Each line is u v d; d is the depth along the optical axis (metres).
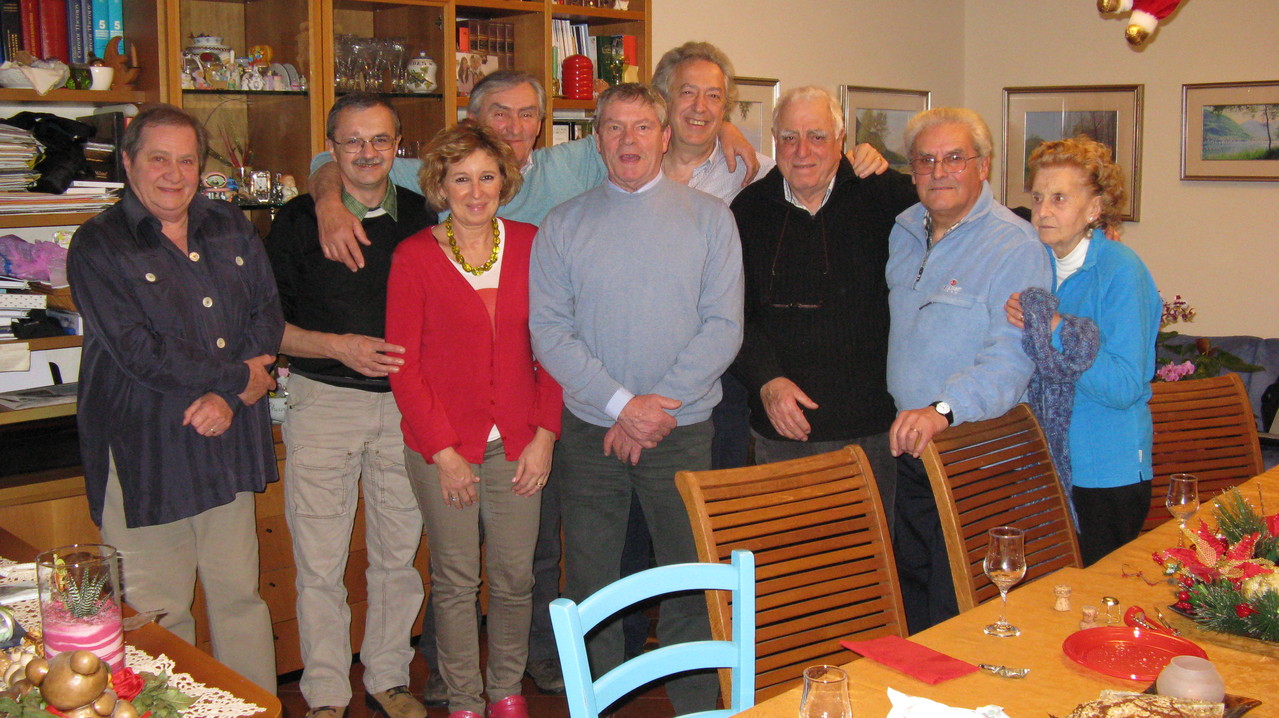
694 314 2.36
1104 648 1.45
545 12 3.38
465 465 2.35
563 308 2.39
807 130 2.44
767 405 2.48
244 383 2.31
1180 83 5.07
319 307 2.53
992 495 2.14
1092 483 2.30
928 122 2.34
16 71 2.54
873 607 1.94
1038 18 5.48
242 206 2.94
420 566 3.18
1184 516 1.83
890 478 2.61
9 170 2.54
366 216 2.55
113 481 2.26
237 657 2.46
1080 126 5.40
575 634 1.33
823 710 1.16
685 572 1.51
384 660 2.71
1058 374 2.19
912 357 2.40
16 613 1.60
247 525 2.44
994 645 1.50
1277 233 4.88
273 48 3.02
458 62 3.32
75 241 2.17
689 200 2.38
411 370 2.33
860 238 2.55
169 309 2.23
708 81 2.69
